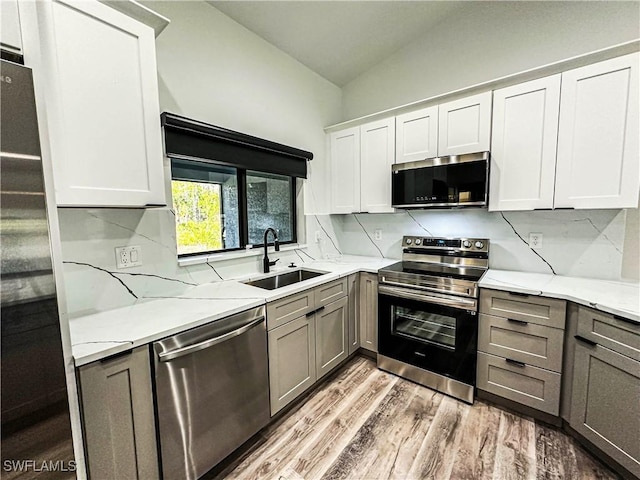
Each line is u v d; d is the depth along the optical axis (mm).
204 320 1332
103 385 1026
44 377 870
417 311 2217
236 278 2131
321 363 2119
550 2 2043
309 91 2775
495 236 2348
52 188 874
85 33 1112
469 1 2311
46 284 858
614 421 1384
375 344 2477
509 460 1503
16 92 789
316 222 2926
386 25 2428
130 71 1252
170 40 1719
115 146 1220
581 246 2008
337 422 1813
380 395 2074
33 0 849
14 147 789
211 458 1397
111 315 1363
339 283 2271
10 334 795
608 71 1605
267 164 2318
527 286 1787
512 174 1963
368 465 1497
